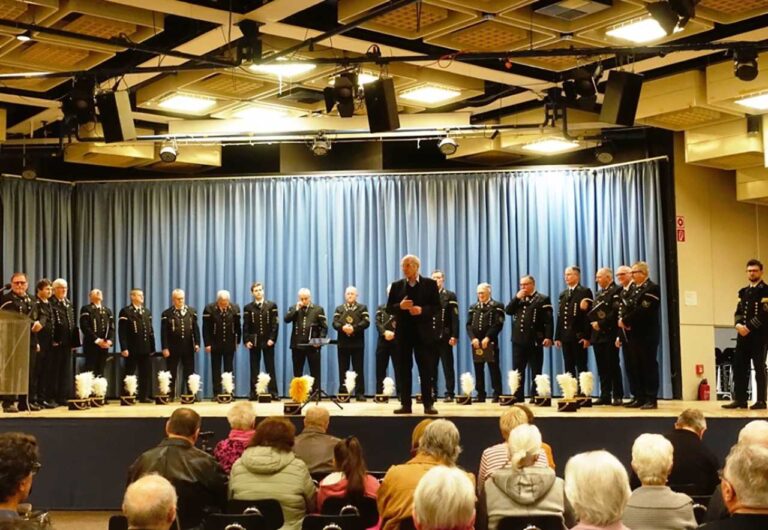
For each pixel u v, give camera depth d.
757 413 8.74
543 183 12.65
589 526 2.97
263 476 5.06
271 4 7.85
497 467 5.22
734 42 8.09
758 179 11.51
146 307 13.07
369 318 12.12
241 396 12.64
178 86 9.97
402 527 4.27
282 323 12.82
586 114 11.19
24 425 8.82
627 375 11.12
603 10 8.09
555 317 12.39
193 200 13.15
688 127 11.03
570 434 8.58
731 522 2.77
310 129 11.29
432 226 12.76
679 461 5.68
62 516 8.55
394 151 12.96
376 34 8.85
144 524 3.00
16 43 8.73
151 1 7.69
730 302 11.90
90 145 12.01
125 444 8.81
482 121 11.90
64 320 11.02
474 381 12.36
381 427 8.66
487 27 8.55
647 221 11.83
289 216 13.02
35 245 12.80
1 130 11.09
